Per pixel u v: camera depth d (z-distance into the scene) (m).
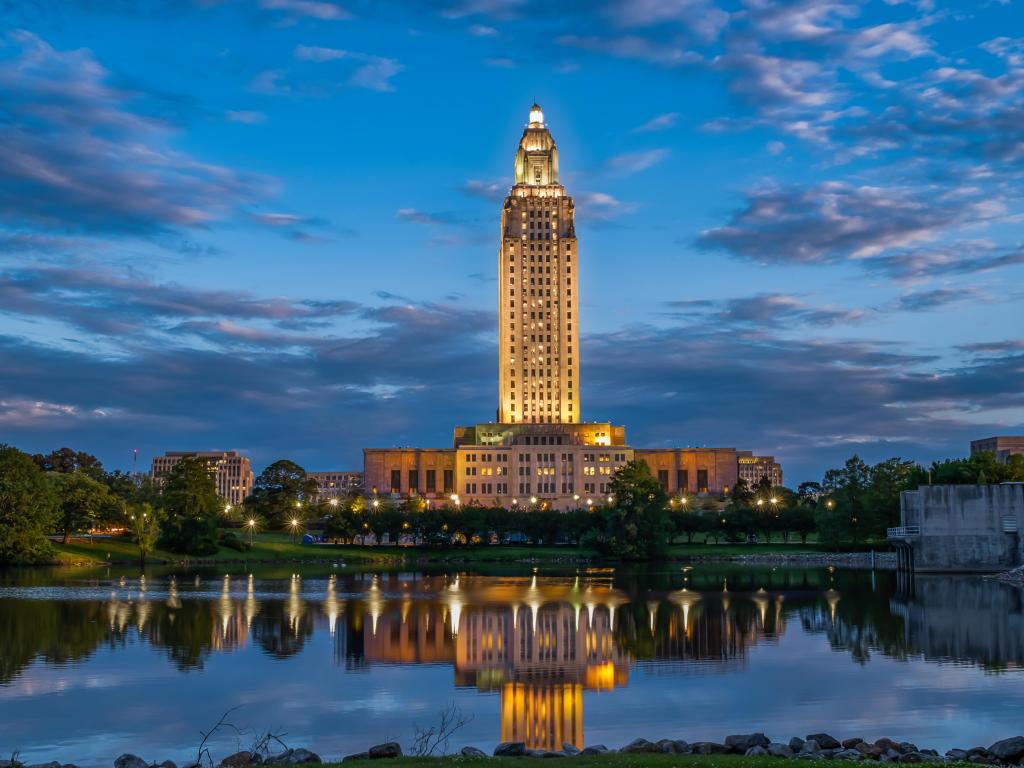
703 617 102.00
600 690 64.81
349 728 55.44
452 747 51.44
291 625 95.56
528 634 90.12
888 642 82.94
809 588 136.75
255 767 42.78
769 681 66.81
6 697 62.00
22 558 175.50
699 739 52.44
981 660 73.81
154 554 198.38
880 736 52.22
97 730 54.41
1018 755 43.81
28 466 176.38
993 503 157.75
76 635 87.12
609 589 138.75
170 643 83.19
